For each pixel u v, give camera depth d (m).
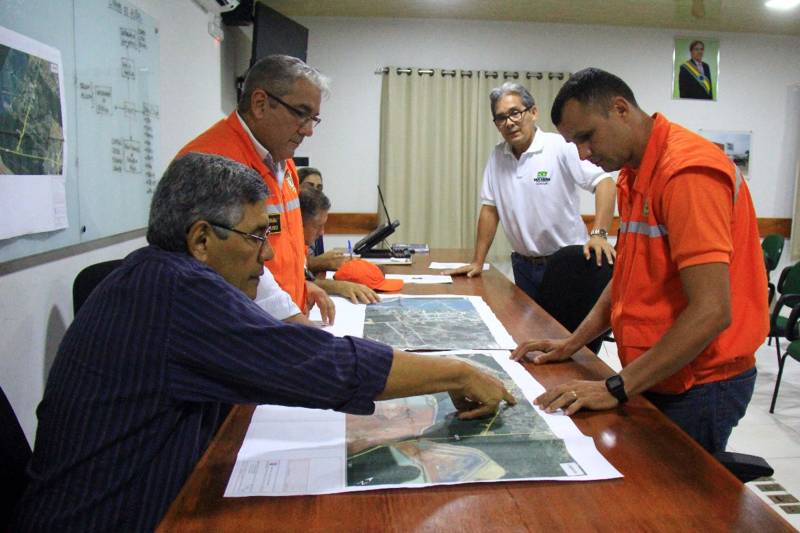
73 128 1.70
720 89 5.15
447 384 0.90
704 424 1.11
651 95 5.09
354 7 4.52
